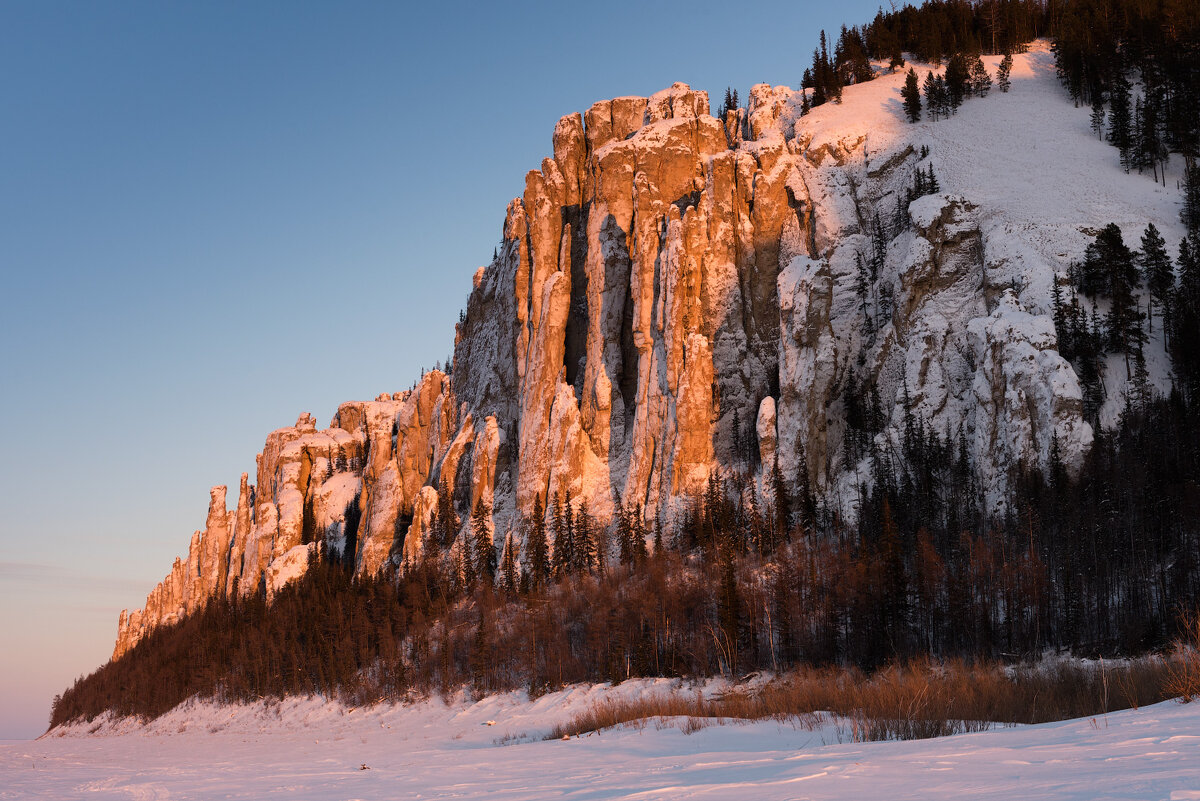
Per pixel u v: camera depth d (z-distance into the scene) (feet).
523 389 652.07
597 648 398.21
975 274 504.84
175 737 527.81
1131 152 569.64
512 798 95.61
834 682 252.21
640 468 563.07
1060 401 403.75
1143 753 72.28
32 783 180.96
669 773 111.04
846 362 528.63
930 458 441.27
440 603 536.42
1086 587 333.42
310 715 481.46
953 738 111.45
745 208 609.83
